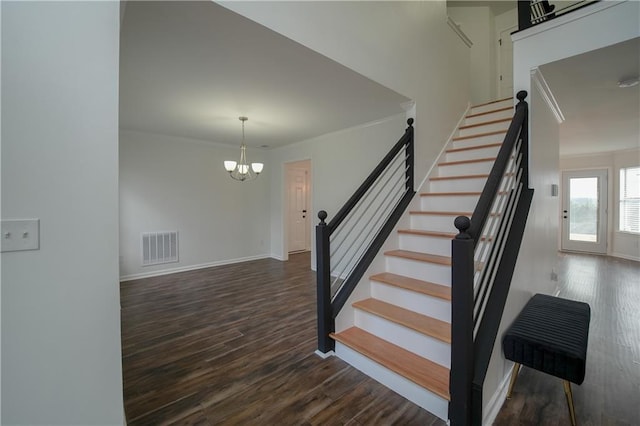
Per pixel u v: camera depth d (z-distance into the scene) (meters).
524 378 2.05
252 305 3.45
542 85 2.75
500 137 3.56
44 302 1.15
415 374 1.78
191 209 5.23
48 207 1.15
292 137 5.09
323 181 5.03
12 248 1.08
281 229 6.09
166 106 3.37
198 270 5.18
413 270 2.55
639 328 2.86
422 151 3.42
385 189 3.95
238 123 4.15
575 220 7.07
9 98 1.07
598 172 6.64
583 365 1.54
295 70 2.50
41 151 1.13
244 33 1.96
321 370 2.12
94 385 1.26
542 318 2.02
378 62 2.79
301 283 4.37
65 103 1.18
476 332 1.70
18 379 1.11
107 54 1.27
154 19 1.78
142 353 2.37
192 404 1.78
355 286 2.49
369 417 1.67
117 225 1.29
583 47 2.24
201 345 2.50
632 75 2.60
